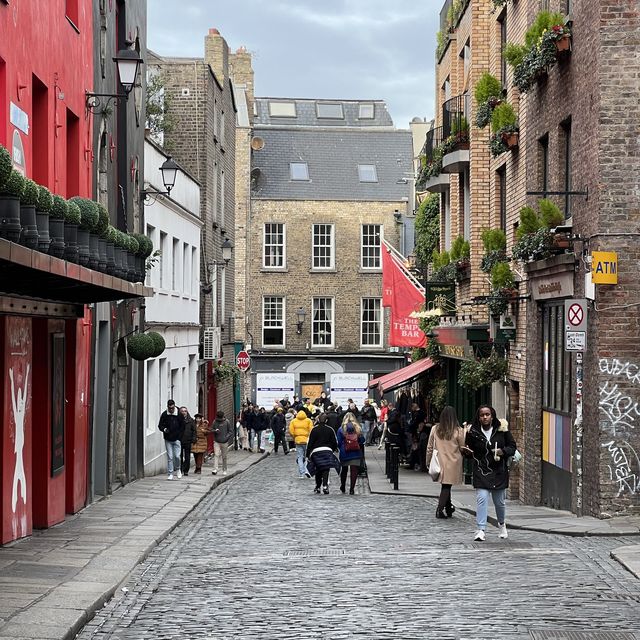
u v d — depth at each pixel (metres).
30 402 15.58
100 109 21.36
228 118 46.62
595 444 16.67
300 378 58.78
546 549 13.90
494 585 11.19
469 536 15.90
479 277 27.17
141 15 27.33
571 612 9.77
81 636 9.24
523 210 19.17
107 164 22.17
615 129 16.45
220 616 9.90
